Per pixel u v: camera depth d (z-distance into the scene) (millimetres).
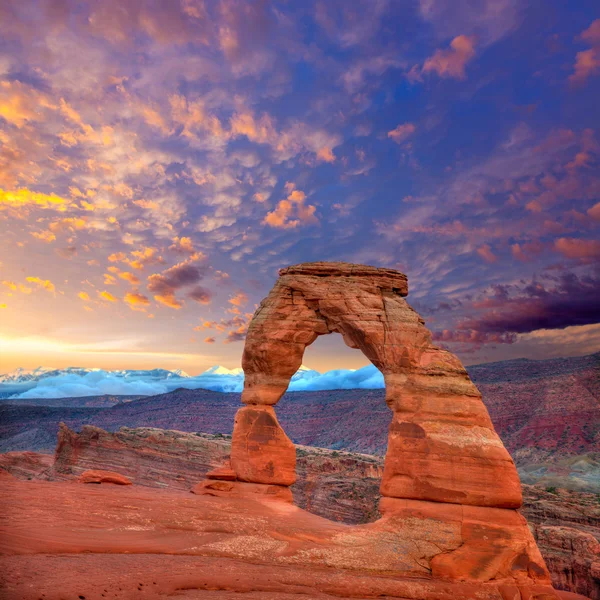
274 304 24266
